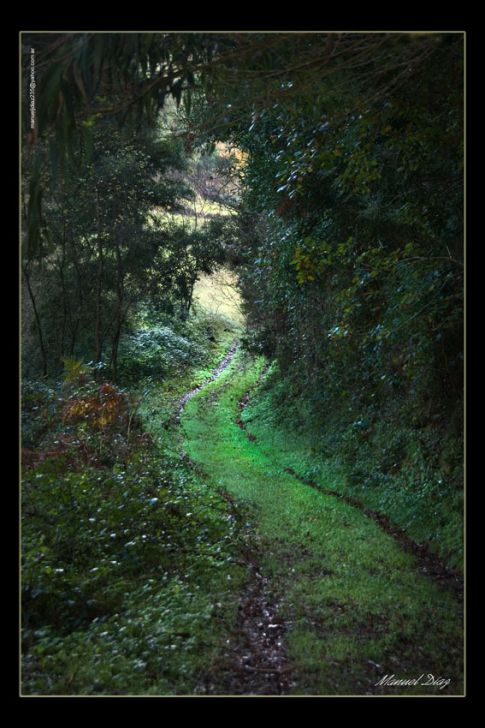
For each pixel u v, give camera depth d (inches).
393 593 275.3
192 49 224.4
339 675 201.5
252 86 238.4
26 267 740.7
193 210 1013.8
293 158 394.0
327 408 633.6
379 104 301.4
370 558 322.3
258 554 315.9
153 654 198.4
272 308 784.9
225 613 237.1
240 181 785.6
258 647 218.5
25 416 513.3
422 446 415.5
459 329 357.1
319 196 497.7
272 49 218.8
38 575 230.1
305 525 375.6
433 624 248.5
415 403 442.3
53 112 205.9
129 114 245.4
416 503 383.9
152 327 1208.2
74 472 370.0
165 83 232.5
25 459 380.8
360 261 372.8
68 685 179.0
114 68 215.9
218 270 971.3
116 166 747.4
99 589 240.8
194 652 203.5
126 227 833.5
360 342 460.8
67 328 861.2
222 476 510.0
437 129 314.3
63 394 553.6
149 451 488.7
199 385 1085.8
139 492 343.3
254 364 1170.0
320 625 240.5
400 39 207.8
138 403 579.8
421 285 342.3
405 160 361.1
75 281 855.1
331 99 269.4
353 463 501.4
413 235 431.8
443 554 327.0
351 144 342.6
